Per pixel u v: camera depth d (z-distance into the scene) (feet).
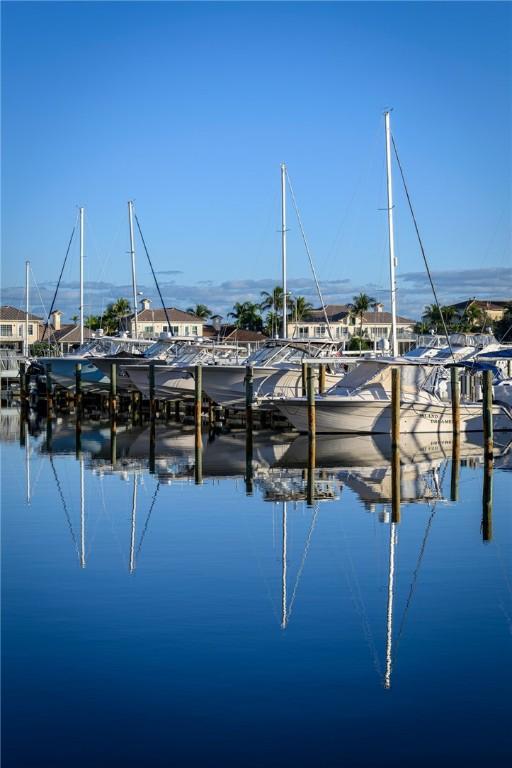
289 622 46.24
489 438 99.45
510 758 32.24
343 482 92.63
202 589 52.11
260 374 150.10
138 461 111.04
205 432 150.10
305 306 442.09
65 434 148.66
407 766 31.76
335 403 126.21
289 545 63.36
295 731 34.24
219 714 35.58
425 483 91.76
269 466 105.50
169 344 185.37
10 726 34.73
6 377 272.92
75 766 31.86
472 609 48.57
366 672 39.60
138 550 61.87
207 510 76.84
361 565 57.72
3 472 100.89
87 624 45.80
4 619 46.68
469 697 37.09
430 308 409.08
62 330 420.77
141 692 37.60
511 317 337.11
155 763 32.04
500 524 70.44
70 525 70.74
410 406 128.16
